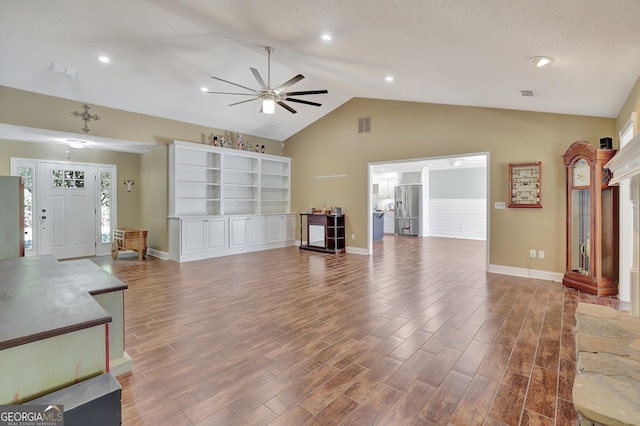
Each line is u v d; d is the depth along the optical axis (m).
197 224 6.32
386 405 1.85
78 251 6.74
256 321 3.12
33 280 1.95
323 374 2.18
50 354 1.15
